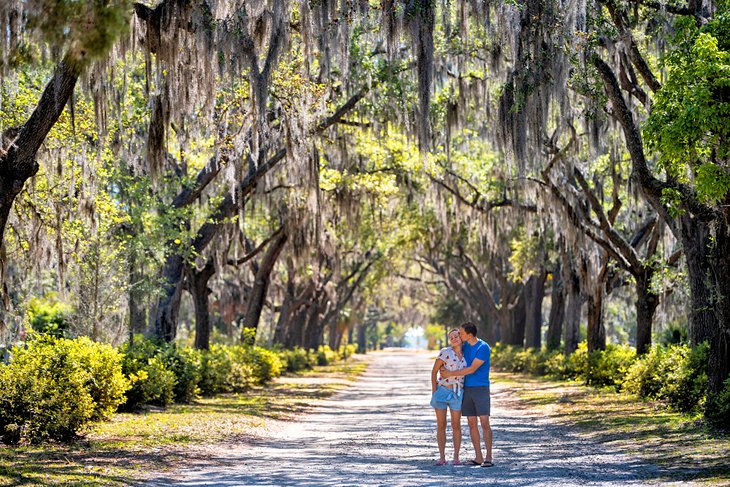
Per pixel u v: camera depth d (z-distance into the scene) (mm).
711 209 14953
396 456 13039
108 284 23922
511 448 14000
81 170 19641
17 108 16719
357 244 47469
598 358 29734
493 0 19219
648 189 16281
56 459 11461
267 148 26797
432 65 18891
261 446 14578
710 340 15766
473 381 11570
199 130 21359
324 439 15820
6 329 19047
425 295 87250
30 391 13344
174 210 24703
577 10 17375
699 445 12828
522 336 55562
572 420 18656
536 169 23188
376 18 21016
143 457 12227
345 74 18875
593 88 18547
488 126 27953
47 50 10969
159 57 15719
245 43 16938
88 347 16578
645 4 18234
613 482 9812
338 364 66125
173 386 21578
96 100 15461
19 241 19203
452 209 37562
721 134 12281
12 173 11680
